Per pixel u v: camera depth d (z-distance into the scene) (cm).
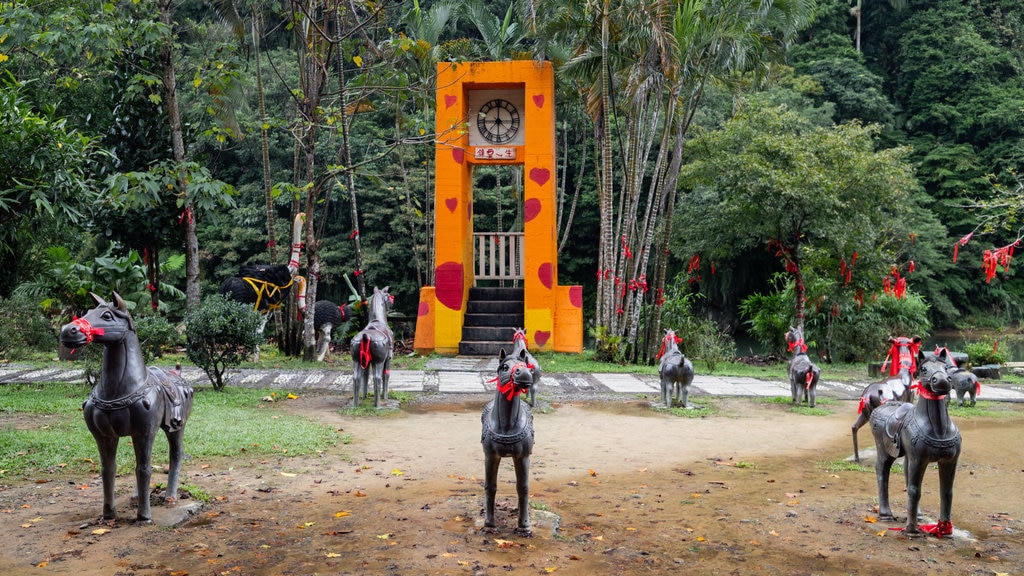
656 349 1803
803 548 591
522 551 572
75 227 1808
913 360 777
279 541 580
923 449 600
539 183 1927
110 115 1695
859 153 1905
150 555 547
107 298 1598
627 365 1775
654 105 1958
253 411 1100
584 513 672
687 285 2331
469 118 1983
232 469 783
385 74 1644
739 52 1686
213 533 596
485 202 3578
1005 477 816
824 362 2172
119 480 729
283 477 761
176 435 657
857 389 1510
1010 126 3809
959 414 1217
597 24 1744
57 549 552
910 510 619
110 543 565
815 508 695
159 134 1689
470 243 2133
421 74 2028
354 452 880
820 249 2056
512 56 2178
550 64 1912
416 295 3453
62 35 1182
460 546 575
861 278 2088
